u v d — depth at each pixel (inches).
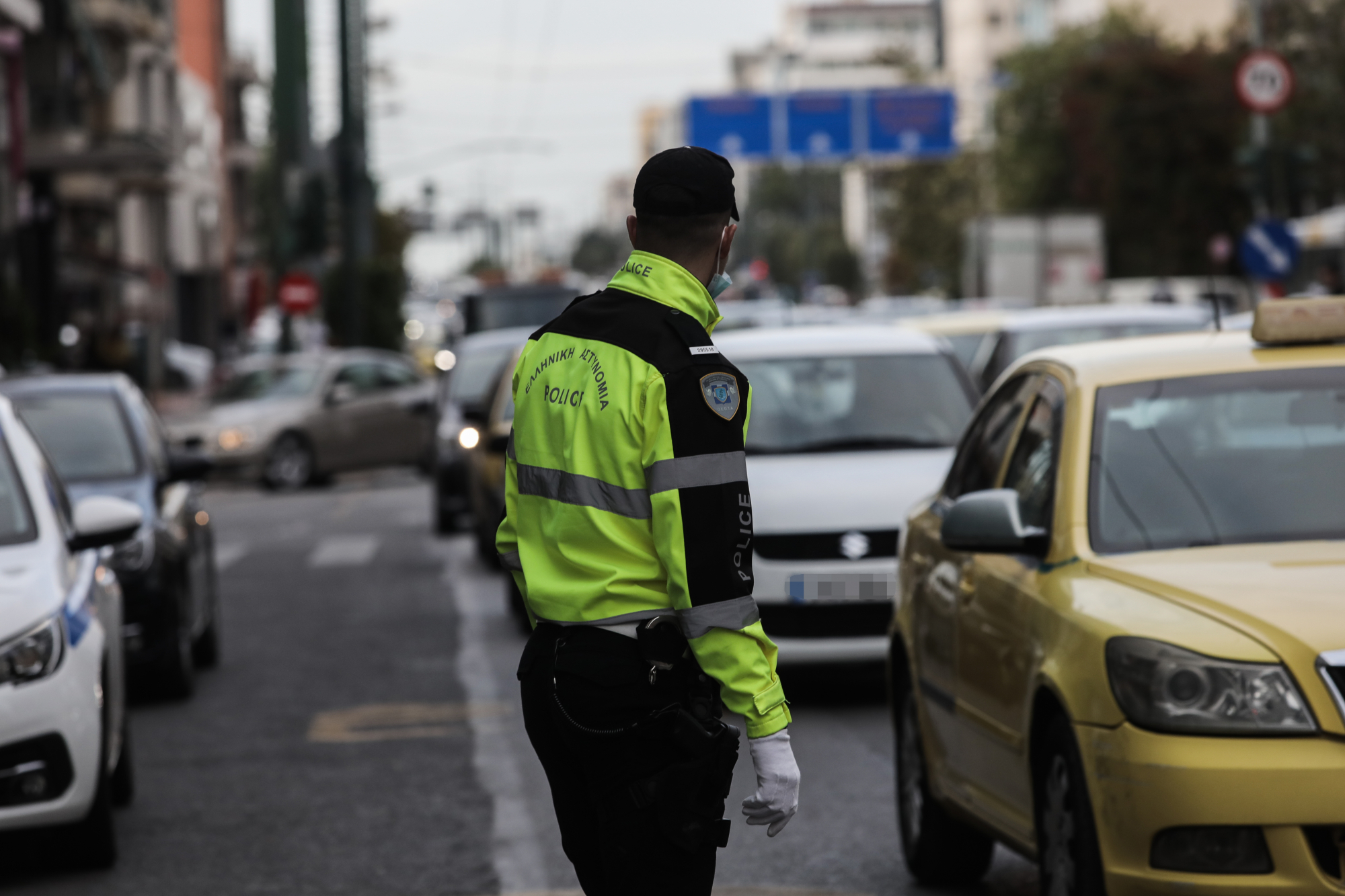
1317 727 243.1
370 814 432.5
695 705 200.8
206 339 4247.0
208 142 4266.7
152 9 3139.8
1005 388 369.1
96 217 2871.6
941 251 3981.3
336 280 2753.4
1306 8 2497.5
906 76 4222.4
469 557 997.8
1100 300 2287.2
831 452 591.5
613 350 199.6
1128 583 275.1
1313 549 280.7
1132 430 308.8
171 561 587.2
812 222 5093.5
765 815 198.2
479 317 1825.8
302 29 2573.8
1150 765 247.8
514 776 468.1
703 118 3223.4
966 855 350.9
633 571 198.4
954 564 340.8
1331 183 2472.9
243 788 464.4
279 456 1478.8
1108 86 2866.6
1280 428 305.7
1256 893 241.4
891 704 383.2
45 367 1553.9
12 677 368.2
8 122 1800.0
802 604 540.7
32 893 372.2
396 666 652.7
